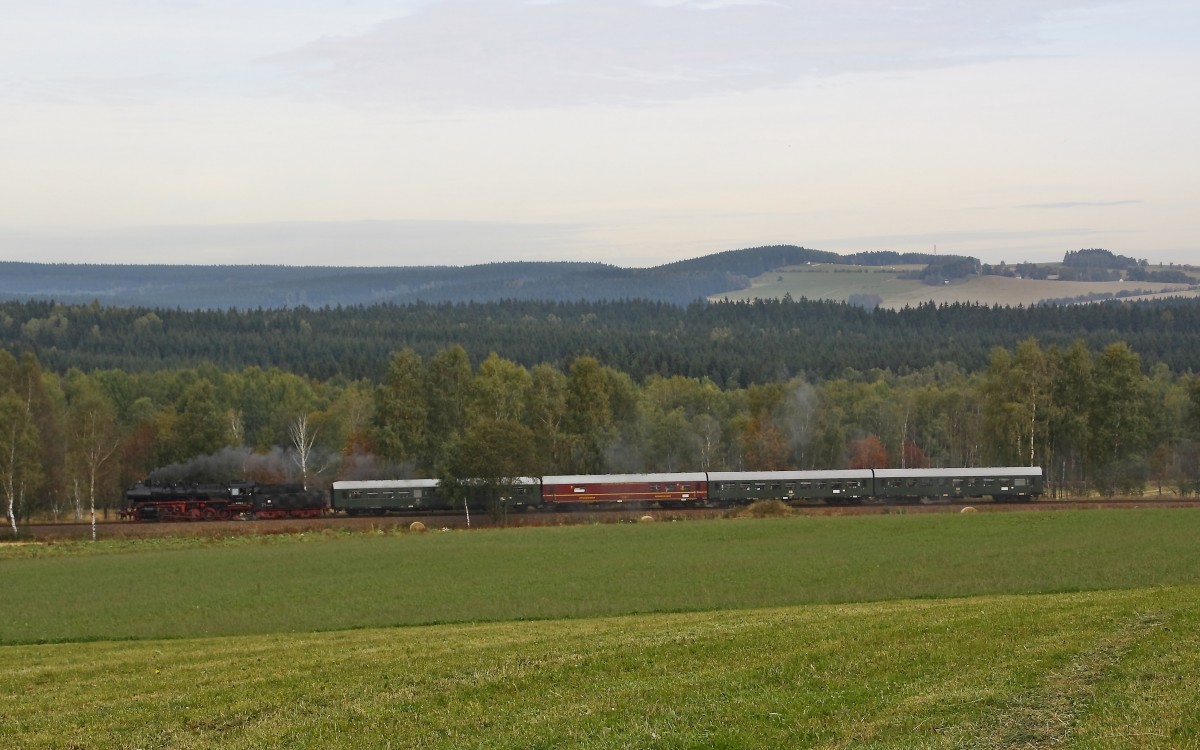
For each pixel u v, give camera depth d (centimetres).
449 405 12300
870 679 2653
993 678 2561
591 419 12112
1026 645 2916
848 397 15512
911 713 2323
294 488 10350
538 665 3012
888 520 8438
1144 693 2345
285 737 2456
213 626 4781
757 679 2723
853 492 10362
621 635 3612
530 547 7444
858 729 2239
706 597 5156
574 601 5169
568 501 10181
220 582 6138
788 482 10331
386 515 10125
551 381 12294
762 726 2306
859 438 14425
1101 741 2045
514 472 9550
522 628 4244
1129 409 11494
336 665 3234
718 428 13638
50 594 5834
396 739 2397
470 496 9731
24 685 3222
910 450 14350
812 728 2270
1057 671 2600
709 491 10306
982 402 13375
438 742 2355
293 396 14638
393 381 12156
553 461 11962
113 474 10762
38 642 4541
